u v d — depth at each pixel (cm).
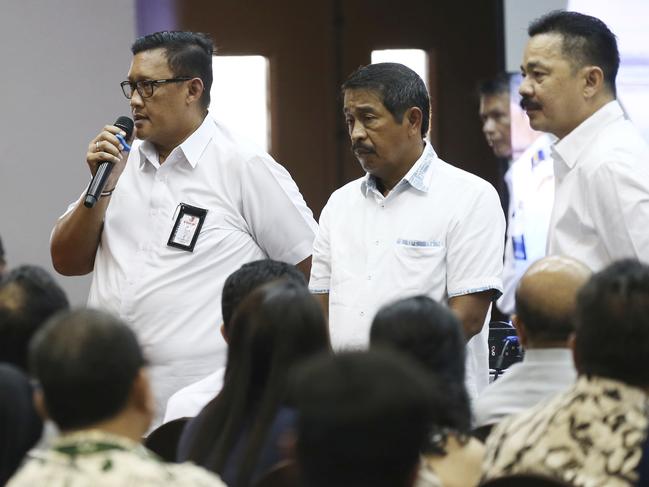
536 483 397
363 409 302
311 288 732
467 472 458
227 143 775
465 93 1195
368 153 694
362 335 697
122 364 377
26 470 369
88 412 376
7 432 476
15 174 1100
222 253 762
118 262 762
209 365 759
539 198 1016
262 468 448
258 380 471
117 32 1116
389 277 698
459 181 705
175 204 763
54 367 373
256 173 766
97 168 740
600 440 418
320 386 307
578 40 661
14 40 1101
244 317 477
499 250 697
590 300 424
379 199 711
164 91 749
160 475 369
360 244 711
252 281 570
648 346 416
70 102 1107
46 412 385
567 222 669
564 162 672
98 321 381
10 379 481
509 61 1095
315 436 304
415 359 470
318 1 1195
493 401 512
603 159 650
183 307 755
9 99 1100
